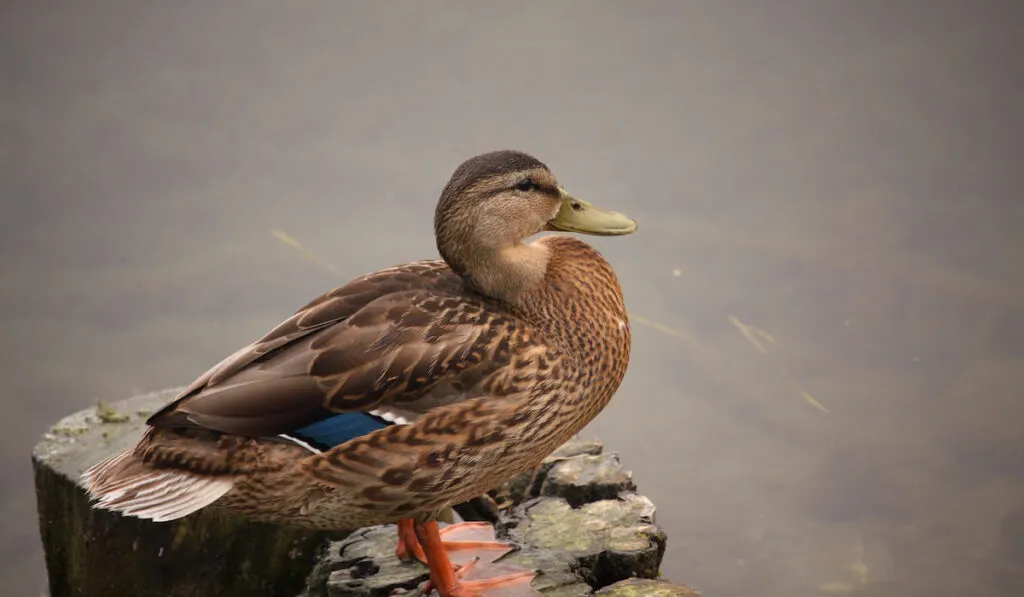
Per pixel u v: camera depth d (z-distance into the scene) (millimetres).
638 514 7730
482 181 6605
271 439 6074
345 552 7543
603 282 6922
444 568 6762
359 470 6137
